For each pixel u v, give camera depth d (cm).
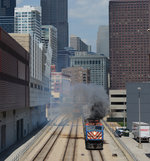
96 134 7256
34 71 11038
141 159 6247
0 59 6406
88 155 6575
